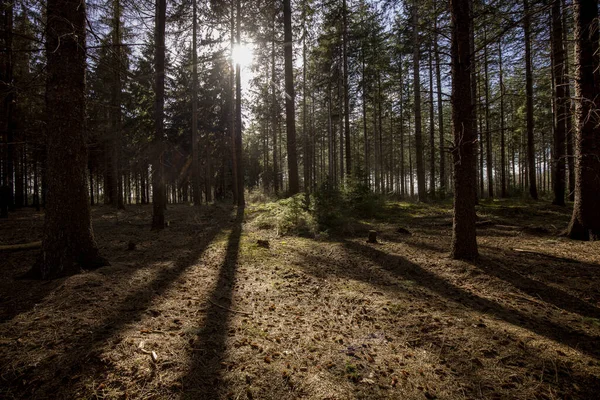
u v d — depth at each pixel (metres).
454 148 5.91
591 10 6.59
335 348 3.13
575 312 3.93
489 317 3.82
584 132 7.04
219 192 34.12
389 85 24.03
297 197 10.72
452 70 5.82
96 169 27.03
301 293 4.70
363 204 12.30
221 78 22.47
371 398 2.39
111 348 2.79
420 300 4.43
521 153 35.41
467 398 2.43
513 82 19.36
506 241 7.42
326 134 34.34
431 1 7.37
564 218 10.03
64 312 3.53
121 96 16.53
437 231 9.20
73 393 2.26
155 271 5.44
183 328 3.38
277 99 20.80
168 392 2.35
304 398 2.36
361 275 5.63
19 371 2.47
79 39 5.01
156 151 10.03
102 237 8.87
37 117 14.51
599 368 2.76
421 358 2.97
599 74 6.81
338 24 18.20
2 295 4.02
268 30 16.25
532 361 2.88
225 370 2.66
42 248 4.89
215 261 6.36
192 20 14.25
